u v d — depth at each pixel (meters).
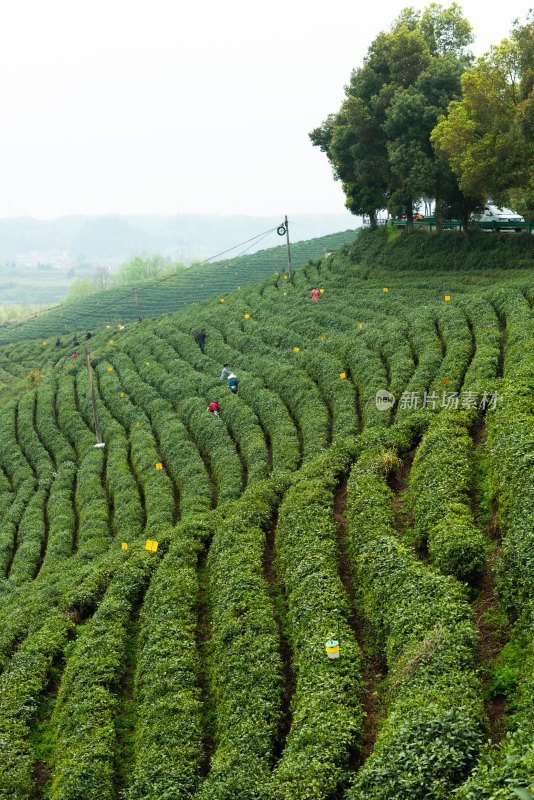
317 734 12.50
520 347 28.16
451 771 10.20
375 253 57.44
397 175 53.44
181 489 34.12
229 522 23.92
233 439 37.09
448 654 12.88
